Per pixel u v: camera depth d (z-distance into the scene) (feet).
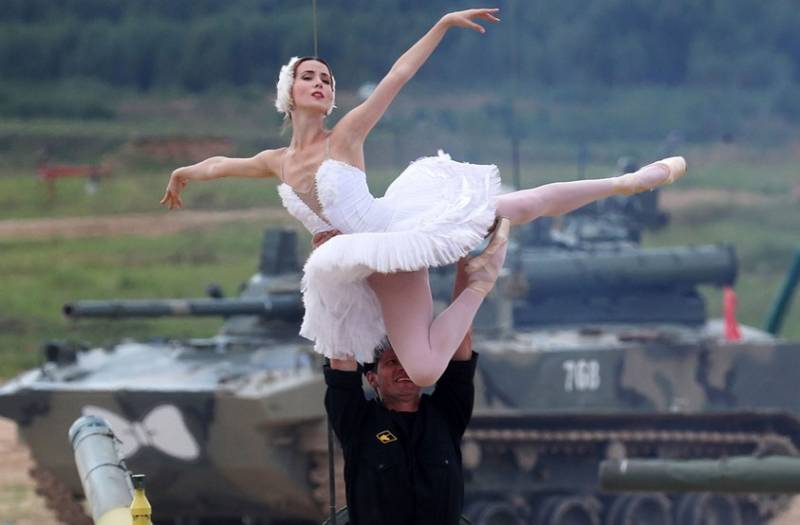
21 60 532.73
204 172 55.62
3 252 386.11
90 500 62.95
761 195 456.04
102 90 519.19
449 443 56.80
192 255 386.93
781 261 415.64
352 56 442.91
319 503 159.02
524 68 467.93
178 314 167.12
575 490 176.86
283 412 150.00
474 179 52.90
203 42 519.19
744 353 182.39
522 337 179.11
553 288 189.57
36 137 471.62
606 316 194.29
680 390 177.37
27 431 156.97
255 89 506.48
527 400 166.71
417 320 52.75
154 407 151.23
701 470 101.86
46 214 424.87
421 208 52.65
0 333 320.29
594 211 210.59
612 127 456.45
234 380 154.10
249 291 182.39
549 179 401.49
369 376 58.23
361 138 52.95
